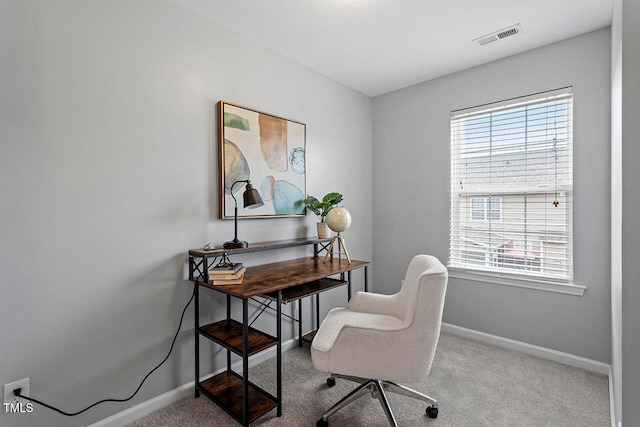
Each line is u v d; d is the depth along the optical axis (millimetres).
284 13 1912
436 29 2094
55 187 1433
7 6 1312
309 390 1937
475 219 2688
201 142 1955
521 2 1819
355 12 1906
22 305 1355
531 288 2400
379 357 1466
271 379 2061
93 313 1549
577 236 2197
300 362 2287
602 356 2125
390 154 3191
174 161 1832
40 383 1403
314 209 2561
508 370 2166
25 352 1364
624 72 994
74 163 1483
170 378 1831
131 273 1670
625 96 995
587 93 2143
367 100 3285
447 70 2713
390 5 1840
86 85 1517
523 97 2404
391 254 3195
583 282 2182
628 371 1001
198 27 1933
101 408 1575
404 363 1450
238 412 1621
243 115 2129
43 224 1404
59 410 1452
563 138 2258
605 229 2092
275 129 2346
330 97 2854
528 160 2412
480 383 2010
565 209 2258
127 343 1662
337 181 2932
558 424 1631
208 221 1990
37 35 1382
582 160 2168
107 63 1580
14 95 1326
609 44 2062
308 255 2693
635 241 986
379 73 2764
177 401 1836
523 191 2438
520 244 2461
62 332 1459
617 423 1420
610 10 1886
